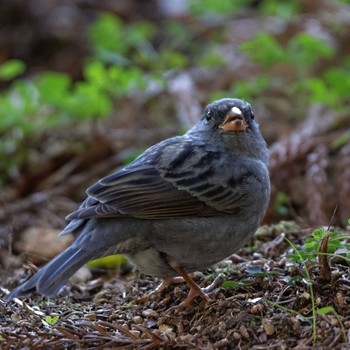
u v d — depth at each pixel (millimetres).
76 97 14688
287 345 7480
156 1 20391
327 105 14344
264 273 8516
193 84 16141
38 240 11867
